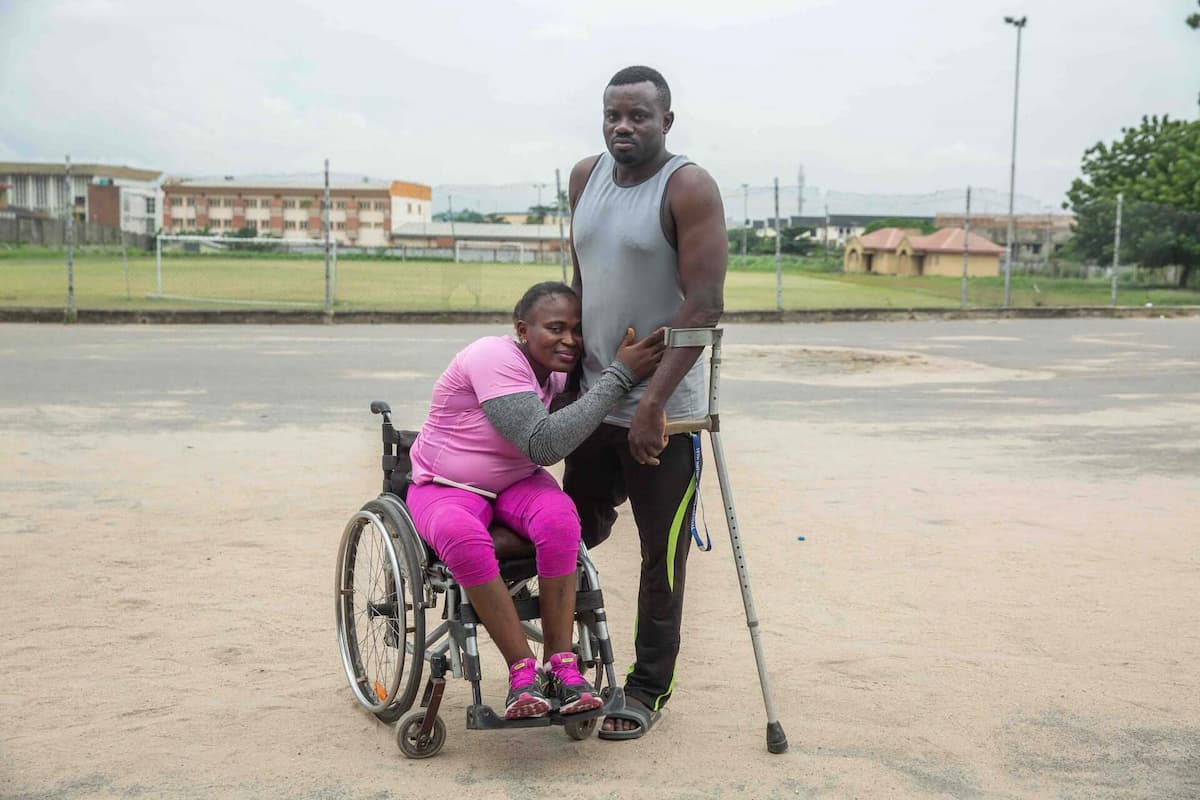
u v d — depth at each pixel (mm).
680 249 3949
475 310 26922
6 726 4059
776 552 6652
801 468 9320
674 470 4062
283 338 21781
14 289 33656
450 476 3979
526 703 3646
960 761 3814
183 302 29859
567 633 3855
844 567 6316
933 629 5238
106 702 4301
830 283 46781
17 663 4703
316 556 6453
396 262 51875
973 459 9805
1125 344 22578
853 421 12086
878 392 14727
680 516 4082
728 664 4781
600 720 4199
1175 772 3744
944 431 11438
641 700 4078
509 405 3809
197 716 4184
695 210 3910
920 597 5750
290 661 4797
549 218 38906
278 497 8016
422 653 3871
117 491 8141
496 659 4906
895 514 7652
